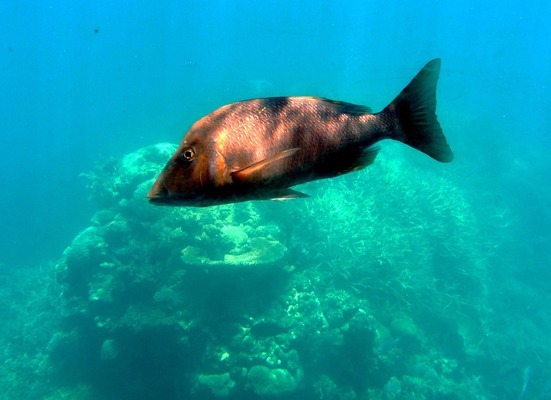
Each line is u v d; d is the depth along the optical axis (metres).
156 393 10.48
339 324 10.52
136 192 11.55
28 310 17.39
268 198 1.28
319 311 10.69
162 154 13.38
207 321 10.00
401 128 1.38
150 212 11.11
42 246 25.61
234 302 10.16
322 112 1.31
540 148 28.06
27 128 69.06
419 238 14.24
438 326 13.27
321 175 1.33
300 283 11.07
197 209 10.83
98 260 11.55
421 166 21.11
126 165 13.42
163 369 10.26
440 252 14.66
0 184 36.97
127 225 11.50
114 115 50.00
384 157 18.16
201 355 9.89
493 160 23.44
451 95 36.06
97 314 11.10
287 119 1.28
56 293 15.95
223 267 9.77
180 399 10.09
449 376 12.59
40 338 14.45
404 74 35.31
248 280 10.06
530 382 13.48
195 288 10.15
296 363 10.02
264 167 1.22
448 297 13.89
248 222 11.95
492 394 13.16
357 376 10.30
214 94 30.42
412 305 12.75
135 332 10.02
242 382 9.55
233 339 9.85
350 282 11.80
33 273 21.39
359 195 14.34
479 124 26.08
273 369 9.70
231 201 1.27
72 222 26.78
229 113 1.27
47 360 12.93
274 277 10.50
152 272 10.55
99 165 17.02
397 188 15.21
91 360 11.73
